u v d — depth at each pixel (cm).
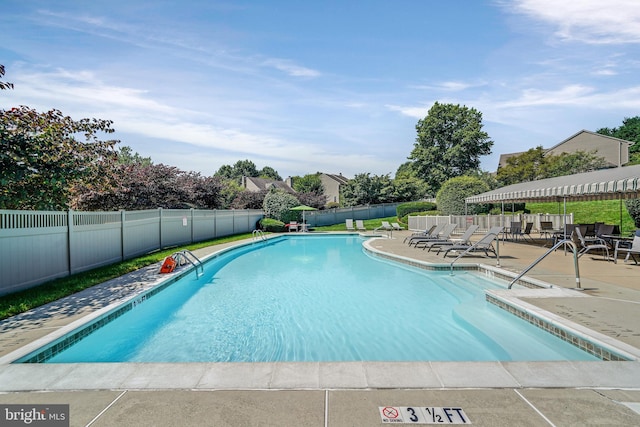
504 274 843
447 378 325
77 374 346
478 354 480
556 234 1429
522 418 262
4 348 415
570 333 441
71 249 879
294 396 299
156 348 516
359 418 265
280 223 2711
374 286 901
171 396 303
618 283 702
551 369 339
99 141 1154
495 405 280
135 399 299
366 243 1703
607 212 2227
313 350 503
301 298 788
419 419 263
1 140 744
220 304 745
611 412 269
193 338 555
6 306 586
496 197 1577
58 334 461
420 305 725
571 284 696
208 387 316
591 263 976
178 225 1675
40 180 886
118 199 1689
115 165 1298
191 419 267
